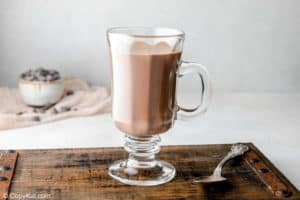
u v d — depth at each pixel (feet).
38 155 2.14
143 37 1.86
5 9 3.20
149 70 1.87
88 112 2.90
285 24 3.43
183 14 3.34
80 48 3.32
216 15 3.36
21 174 1.97
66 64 3.34
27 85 2.91
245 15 3.38
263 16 3.40
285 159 2.35
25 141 2.50
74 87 3.19
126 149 2.04
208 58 3.43
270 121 2.91
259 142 2.57
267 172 2.04
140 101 1.91
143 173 1.98
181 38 1.93
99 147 2.28
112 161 2.11
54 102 2.98
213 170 2.06
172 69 1.93
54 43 3.29
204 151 2.24
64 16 3.26
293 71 3.52
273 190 1.89
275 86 3.54
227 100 3.29
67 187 1.88
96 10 3.27
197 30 3.37
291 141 2.60
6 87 3.25
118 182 1.93
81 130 2.68
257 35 3.43
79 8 3.25
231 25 3.39
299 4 3.41
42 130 2.67
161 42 1.88
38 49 3.29
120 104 1.94
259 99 3.34
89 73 3.37
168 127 1.99
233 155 2.14
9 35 3.25
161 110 1.94
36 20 3.25
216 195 1.86
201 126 2.78
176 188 1.90
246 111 3.08
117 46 1.89
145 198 1.82
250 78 3.50
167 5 3.31
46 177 1.95
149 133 1.96
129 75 1.89
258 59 3.47
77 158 2.13
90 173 2.00
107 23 3.30
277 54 3.48
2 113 2.70
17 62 3.30
